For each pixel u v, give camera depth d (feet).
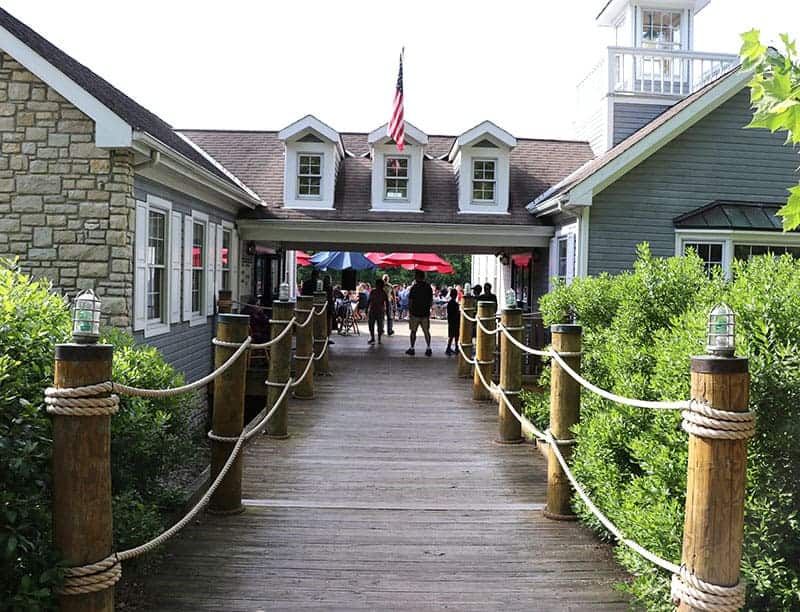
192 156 40.16
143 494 14.28
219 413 16.56
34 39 31.78
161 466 14.53
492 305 32.17
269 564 13.96
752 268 14.20
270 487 19.10
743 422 8.54
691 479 8.89
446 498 18.43
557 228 46.62
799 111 9.57
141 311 31.19
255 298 57.72
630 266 42.29
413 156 49.39
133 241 30.30
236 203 44.91
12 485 8.89
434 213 49.34
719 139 42.57
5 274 12.06
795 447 10.14
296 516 16.75
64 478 8.94
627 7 52.42
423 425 27.14
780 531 10.24
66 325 12.10
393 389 35.24
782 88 9.49
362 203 50.06
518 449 23.66
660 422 12.14
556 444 16.52
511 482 19.92
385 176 49.52
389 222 47.32
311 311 32.04
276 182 51.88
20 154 29.60
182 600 12.39
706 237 41.75
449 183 52.29
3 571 8.72
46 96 29.48
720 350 8.69
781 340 11.09
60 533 8.96
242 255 49.01
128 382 13.06
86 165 29.48
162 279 34.42
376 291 57.47
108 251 29.45
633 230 42.29
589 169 46.11
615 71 51.08
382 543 15.17
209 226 41.27
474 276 86.12
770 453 10.37
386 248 57.98
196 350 39.06
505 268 63.21
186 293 37.17
